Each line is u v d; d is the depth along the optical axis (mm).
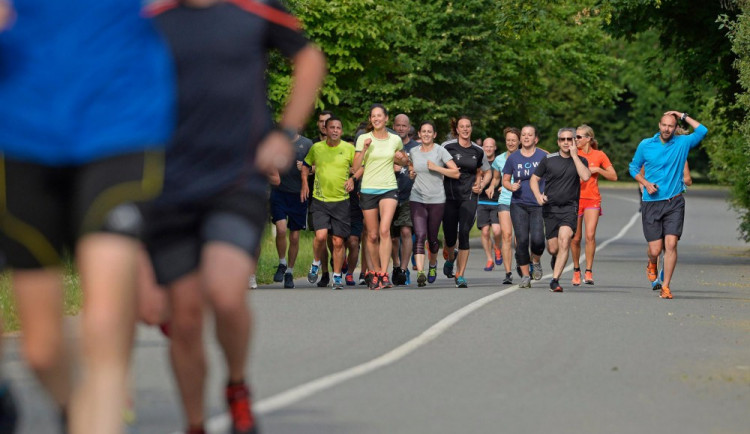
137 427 17250
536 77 111625
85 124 11969
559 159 42812
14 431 14156
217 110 14555
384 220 43375
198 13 14727
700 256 68625
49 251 12320
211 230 14516
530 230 44312
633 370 23812
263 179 14945
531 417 18531
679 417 18875
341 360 24469
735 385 22188
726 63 67688
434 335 28859
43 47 12008
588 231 46844
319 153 43969
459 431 17375
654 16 67250
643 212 41688
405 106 87812
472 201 45250
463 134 45438
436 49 88062
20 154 12008
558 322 32344
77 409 11500
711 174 78500
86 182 11898
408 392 20578
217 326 14719
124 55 12102
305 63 15047
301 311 34688
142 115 12039
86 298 11625
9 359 24156
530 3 71688
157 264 14602
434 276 46906
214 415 18094
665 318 34031
